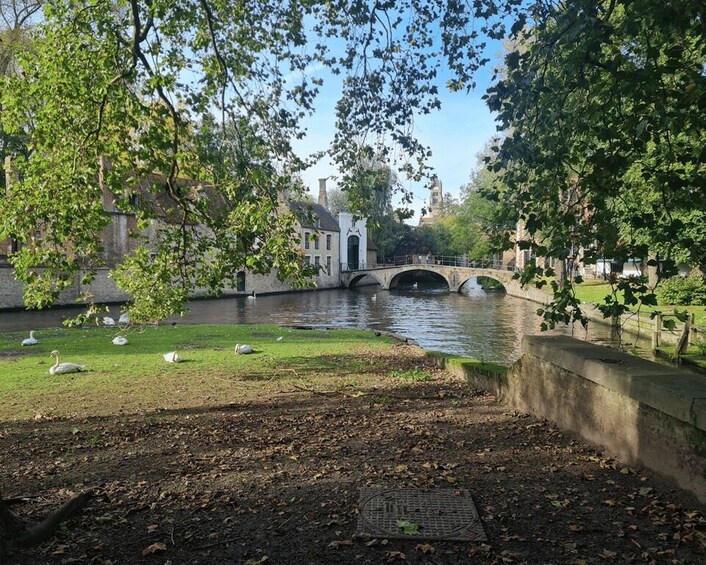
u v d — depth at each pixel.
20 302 34.53
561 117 5.42
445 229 84.31
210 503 4.54
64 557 3.58
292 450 6.08
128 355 14.85
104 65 8.37
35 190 8.60
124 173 9.55
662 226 5.56
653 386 4.53
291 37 9.05
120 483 5.09
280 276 8.94
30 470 5.58
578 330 25.25
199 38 9.08
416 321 30.48
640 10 4.69
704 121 4.97
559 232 5.87
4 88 8.76
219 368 12.67
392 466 5.44
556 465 5.27
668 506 4.16
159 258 10.04
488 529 3.96
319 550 3.68
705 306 25.42
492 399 8.67
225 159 9.20
